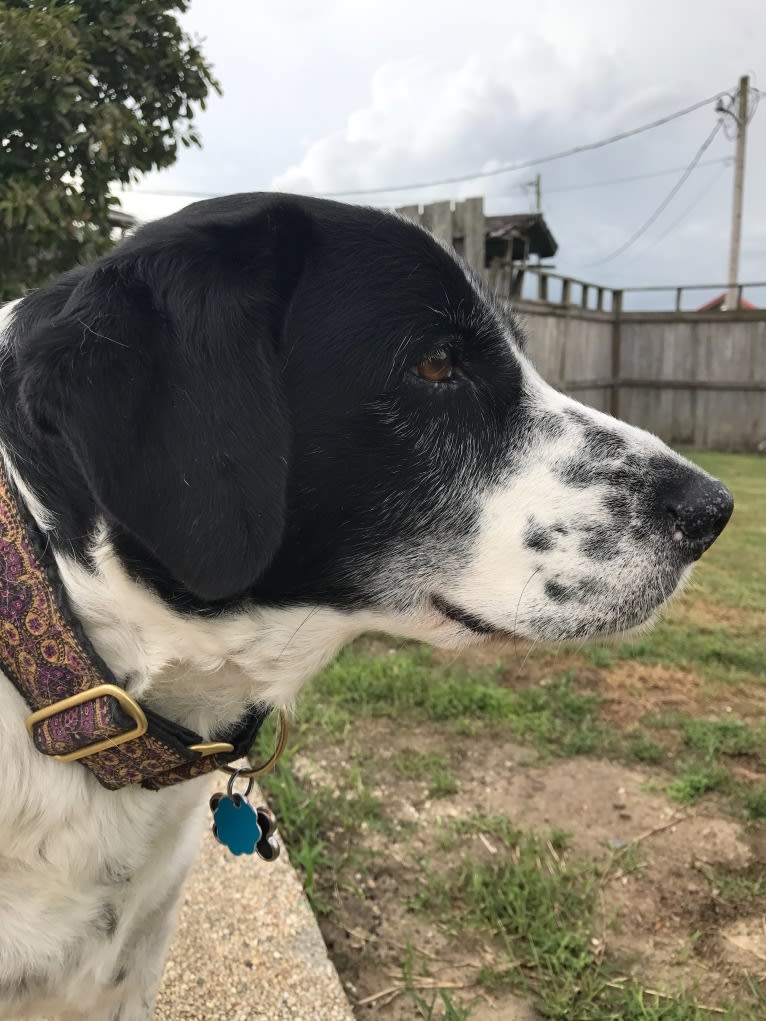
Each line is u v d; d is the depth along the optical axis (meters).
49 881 0.37
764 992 0.55
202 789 0.42
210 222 0.38
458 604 0.43
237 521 0.35
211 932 0.56
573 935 0.57
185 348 0.36
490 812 0.72
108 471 0.33
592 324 3.46
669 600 0.44
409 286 0.41
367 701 0.91
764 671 1.04
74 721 0.34
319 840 0.67
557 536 0.42
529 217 3.47
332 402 0.40
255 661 0.39
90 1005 0.41
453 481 0.41
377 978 0.56
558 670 1.02
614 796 0.75
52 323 0.35
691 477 0.44
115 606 0.36
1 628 0.34
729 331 3.48
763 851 0.68
